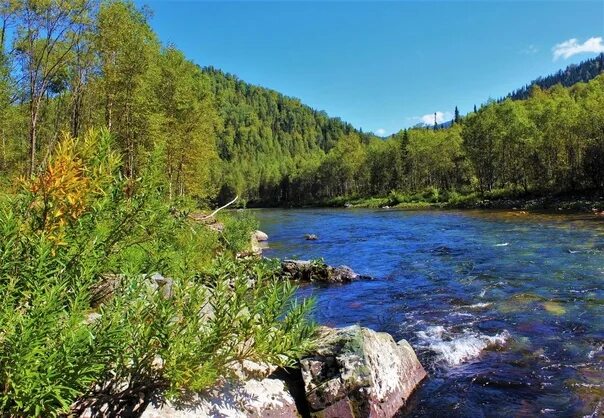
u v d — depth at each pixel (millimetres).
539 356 8234
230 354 4785
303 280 17531
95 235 4309
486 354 8438
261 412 5000
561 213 41094
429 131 101875
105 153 4621
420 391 6961
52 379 3438
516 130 61188
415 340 9344
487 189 70125
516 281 14781
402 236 31500
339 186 120188
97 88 28766
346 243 29016
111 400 4301
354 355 6082
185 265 5602
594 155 52531
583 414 6102
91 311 5141
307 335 5363
